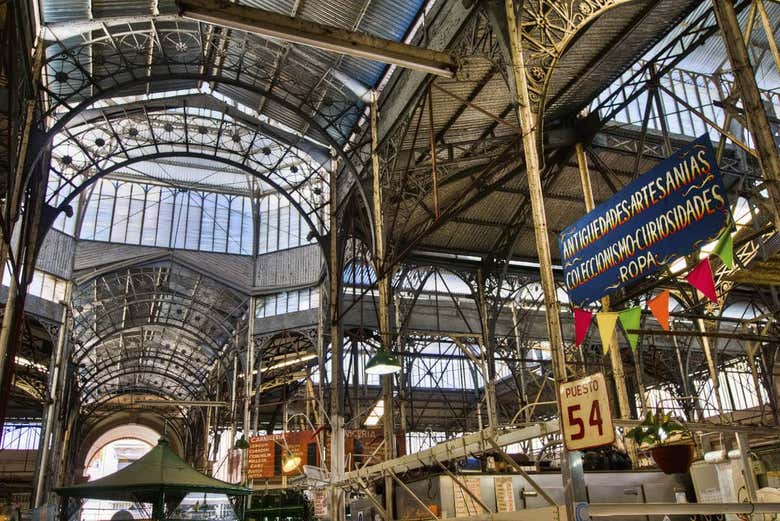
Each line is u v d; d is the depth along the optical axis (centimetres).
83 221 3416
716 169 798
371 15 1706
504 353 2984
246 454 3056
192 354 4581
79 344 3853
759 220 1485
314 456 2388
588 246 989
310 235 2233
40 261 3155
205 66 2017
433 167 1552
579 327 904
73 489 870
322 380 2778
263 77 2102
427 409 3969
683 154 845
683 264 1631
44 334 3678
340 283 2102
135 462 920
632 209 913
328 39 827
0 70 1395
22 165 1579
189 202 3597
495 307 2348
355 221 2181
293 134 2366
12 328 1806
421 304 3105
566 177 2192
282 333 3422
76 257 3319
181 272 3438
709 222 798
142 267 3384
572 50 1537
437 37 1515
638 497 1170
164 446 955
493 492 1123
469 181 2075
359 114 2056
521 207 2258
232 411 3462
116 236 3428
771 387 2362
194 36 1966
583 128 1828
